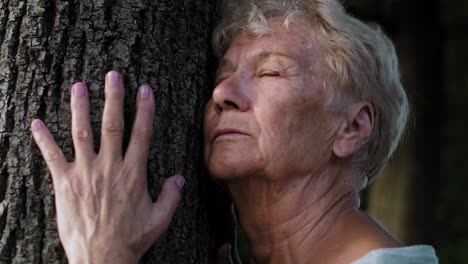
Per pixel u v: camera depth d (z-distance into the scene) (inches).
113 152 76.9
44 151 77.1
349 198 91.7
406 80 259.3
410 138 257.9
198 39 89.9
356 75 88.7
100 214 75.6
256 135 85.5
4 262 76.8
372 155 94.0
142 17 83.2
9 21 80.1
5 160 78.5
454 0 307.6
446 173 344.5
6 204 77.7
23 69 79.3
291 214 89.3
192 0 89.6
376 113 91.7
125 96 80.7
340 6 91.1
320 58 87.9
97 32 80.7
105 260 74.6
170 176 83.7
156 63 83.6
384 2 257.8
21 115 78.8
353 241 87.1
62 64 79.6
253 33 89.3
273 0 91.0
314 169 88.5
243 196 89.7
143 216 77.4
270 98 85.7
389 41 95.1
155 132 82.9
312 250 88.9
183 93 86.5
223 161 85.9
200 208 88.9
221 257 93.4
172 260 83.7
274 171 86.0
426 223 257.0
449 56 337.7
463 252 333.1
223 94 85.7
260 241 91.7
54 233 77.3
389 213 259.0
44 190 78.0
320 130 87.8
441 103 263.4
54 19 79.9
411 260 81.6
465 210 338.3
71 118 79.0
